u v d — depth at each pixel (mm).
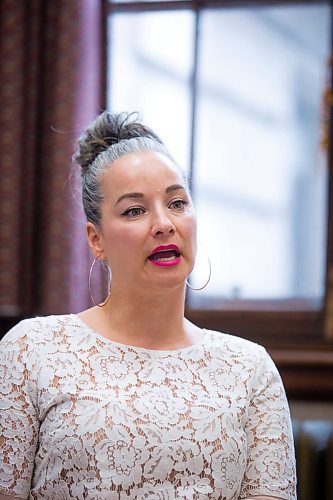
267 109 7969
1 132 7484
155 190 4180
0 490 4109
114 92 7969
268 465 4207
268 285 7996
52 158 7375
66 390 4074
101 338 4289
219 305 7957
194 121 7930
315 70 7934
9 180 7492
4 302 7508
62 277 7363
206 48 7977
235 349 4438
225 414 4133
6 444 4145
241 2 7898
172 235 4121
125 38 7984
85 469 3943
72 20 7367
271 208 7992
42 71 7492
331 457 6961
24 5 7465
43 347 4238
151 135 4617
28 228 7504
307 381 7383
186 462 3988
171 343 4355
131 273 4160
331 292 7750
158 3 7910
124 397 4043
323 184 7930
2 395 4199
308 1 7891
